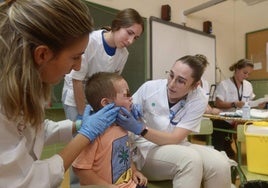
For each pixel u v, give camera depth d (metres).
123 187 1.09
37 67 0.65
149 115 1.52
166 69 3.94
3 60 0.61
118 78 1.19
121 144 1.14
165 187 1.36
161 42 3.88
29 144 0.72
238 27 5.24
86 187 0.87
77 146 0.90
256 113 2.62
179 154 1.25
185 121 1.43
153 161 1.33
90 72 1.74
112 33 1.75
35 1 0.62
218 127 3.04
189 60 1.41
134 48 3.49
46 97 0.72
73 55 0.69
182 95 1.45
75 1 0.65
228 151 3.02
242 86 3.93
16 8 0.62
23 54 0.61
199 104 1.45
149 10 3.81
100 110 1.07
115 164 1.10
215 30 4.88
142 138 1.40
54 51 0.64
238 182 1.66
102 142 1.08
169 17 3.97
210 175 1.28
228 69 5.11
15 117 0.63
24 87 0.61
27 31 0.61
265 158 1.60
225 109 3.71
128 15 1.69
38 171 0.68
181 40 4.18
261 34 4.96
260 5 4.97
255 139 1.62
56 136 1.04
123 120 1.16
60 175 0.73
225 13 5.05
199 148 1.40
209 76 4.65
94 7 3.09
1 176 0.62
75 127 1.07
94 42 1.69
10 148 0.64
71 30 0.64
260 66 4.96
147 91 1.54
